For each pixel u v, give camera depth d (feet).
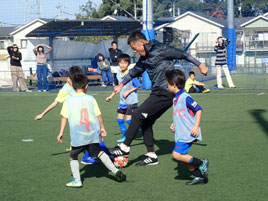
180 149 14.10
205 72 15.89
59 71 65.00
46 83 51.72
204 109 32.12
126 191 14.01
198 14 90.38
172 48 16.49
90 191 14.08
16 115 32.04
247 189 13.89
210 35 90.58
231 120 27.14
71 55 73.15
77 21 55.62
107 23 59.93
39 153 19.66
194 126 13.74
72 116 14.21
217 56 47.26
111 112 32.22
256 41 90.33
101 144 16.69
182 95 14.10
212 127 24.99
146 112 16.51
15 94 48.52
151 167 16.96
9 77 94.63
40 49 51.13
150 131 17.25
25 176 15.96
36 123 28.30
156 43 16.72
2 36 125.08
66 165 17.43
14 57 51.57
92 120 14.34
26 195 13.79
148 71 16.97
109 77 56.54
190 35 90.43
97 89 51.72
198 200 12.95
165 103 16.55
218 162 17.30
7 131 25.52
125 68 21.45
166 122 27.45
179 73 14.25
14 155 19.33
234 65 69.51
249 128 24.43
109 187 14.49
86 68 64.44
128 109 21.62
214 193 13.57
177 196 13.37
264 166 16.55
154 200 13.05
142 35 16.75
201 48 88.48
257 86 49.24
